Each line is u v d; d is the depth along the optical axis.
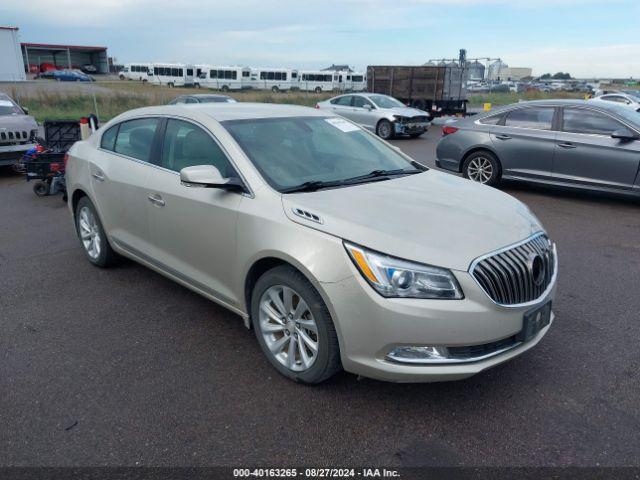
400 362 2.79
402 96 25.22
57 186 8.62
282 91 50.69
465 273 2.73
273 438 2.79
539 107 8.42
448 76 23.89
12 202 8.36
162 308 4.36
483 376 3.36
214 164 3.71
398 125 17.48
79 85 44.53
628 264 5.39
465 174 9.29
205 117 3.94
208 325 4.06
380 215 3.06
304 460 2.64
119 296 4.59
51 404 3.08
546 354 3.62
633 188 7.51
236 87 51.69
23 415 2.98
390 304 2.71
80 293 4.66
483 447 2.73
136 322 4.11
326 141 4.15
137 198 4.28
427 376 2.77
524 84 62.16
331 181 3.63
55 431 2.85
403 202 3.32
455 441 2.77
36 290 4.73
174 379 3.33
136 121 4.59
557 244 6.07
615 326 4.02
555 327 4.00
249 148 3.65
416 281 2.72
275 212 3.18
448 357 2.78
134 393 3.19
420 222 3.03
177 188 3.86
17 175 10.91
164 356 3.61
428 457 2.66
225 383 3.29
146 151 4.35
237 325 4.07
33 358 3.59
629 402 3.09
